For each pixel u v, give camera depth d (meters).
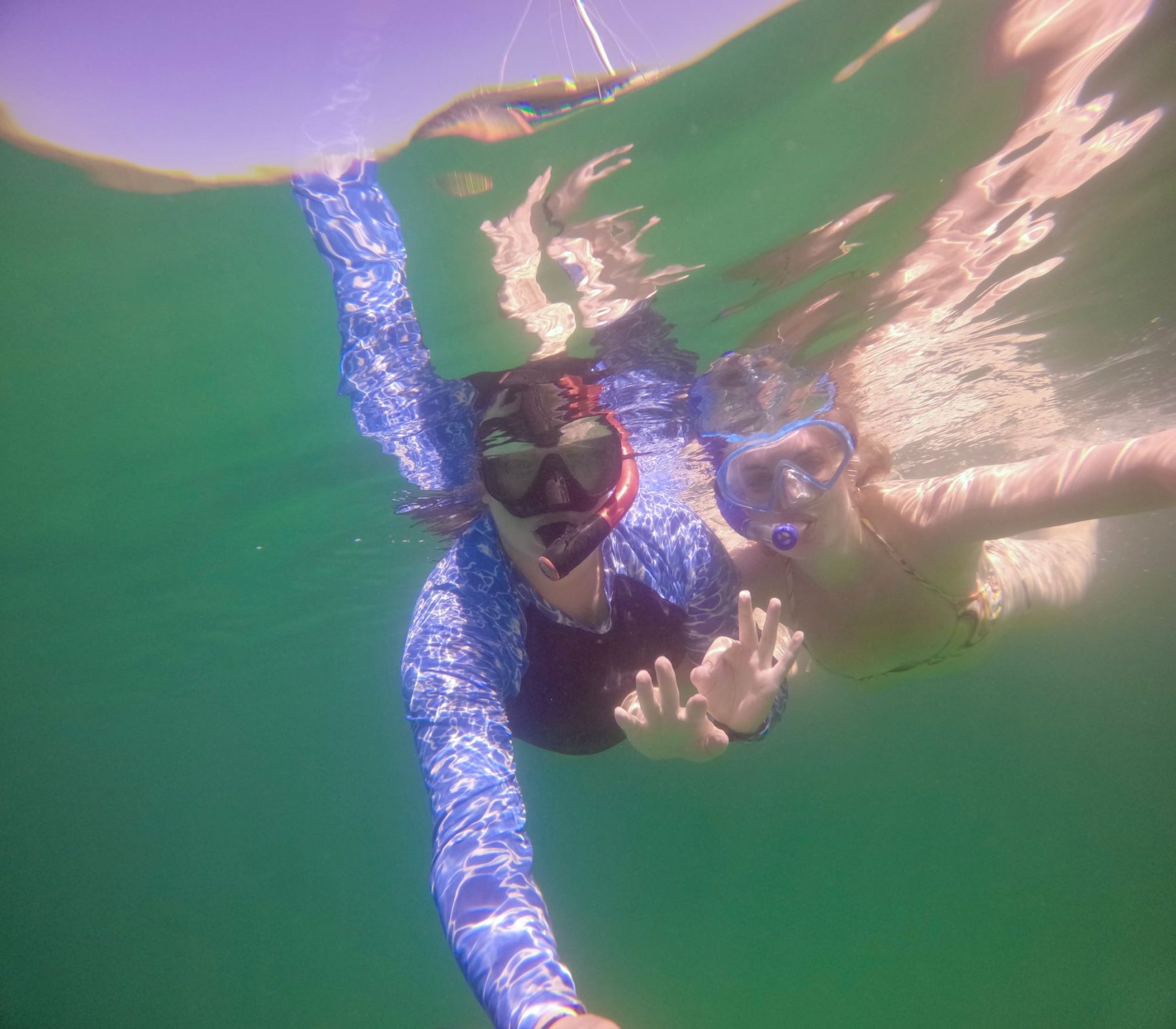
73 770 9.83
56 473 1.96
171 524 2.53
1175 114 1.16
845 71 0.95
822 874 10.39
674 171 1.05
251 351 1.47
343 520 2.73
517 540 0.94
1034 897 5.81
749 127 1.01
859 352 1.77
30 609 3.29
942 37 0.94
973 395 2.35
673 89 0.93
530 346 1.38
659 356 1.50
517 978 0.61
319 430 1.88
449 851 0.71
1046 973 3.89
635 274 1.25
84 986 10.11
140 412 1.70
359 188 1.02
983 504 1.11
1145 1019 3.12
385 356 1.39
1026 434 3.00
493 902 0.67
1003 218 1.36
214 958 10.98
